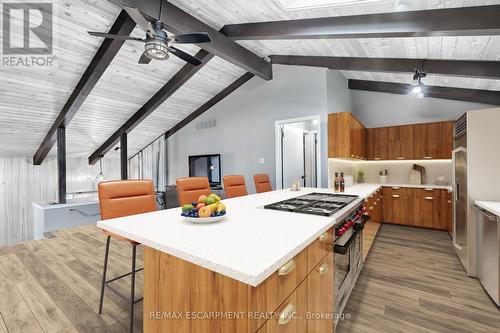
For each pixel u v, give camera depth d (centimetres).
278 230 119
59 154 482
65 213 484
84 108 471
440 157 441
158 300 107
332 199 218
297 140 525
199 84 507
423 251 334
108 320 180
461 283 243
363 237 271
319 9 250
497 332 172
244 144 517
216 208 137
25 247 336
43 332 167
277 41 379
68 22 289
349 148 368
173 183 675
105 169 786
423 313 194
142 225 131
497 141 241
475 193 251
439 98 472
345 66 383
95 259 291
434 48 288
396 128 486
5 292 216
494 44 253
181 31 291
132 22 292
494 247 210
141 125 614
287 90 449
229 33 343
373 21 246
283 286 92
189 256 89
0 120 439
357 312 196
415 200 457
